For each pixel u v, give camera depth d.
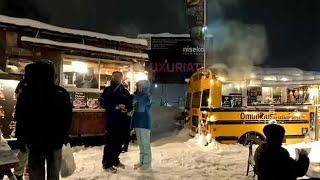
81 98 12.87
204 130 13.27
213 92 12.97
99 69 13.39
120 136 8.71
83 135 12.79
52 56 12.10
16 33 11.45
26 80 5.60
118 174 8.30
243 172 8.78
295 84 13.14
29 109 5.44
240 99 13.15
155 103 27.75
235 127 12.73
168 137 16.16
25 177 7.00
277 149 4.55
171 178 8.04
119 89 8.74
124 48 14.08
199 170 8.95
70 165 6.85
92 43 13.21
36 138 5.43
